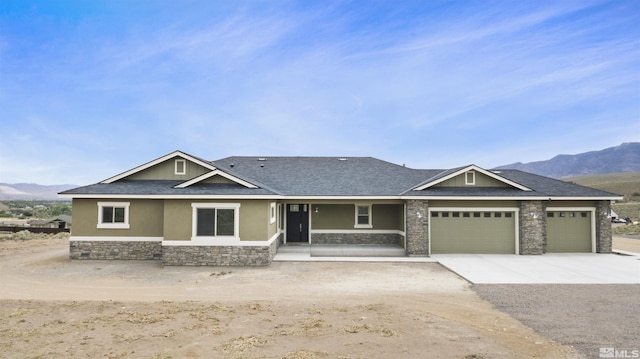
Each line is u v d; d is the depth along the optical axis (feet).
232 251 49.96
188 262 49.85
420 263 51.80
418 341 22.91
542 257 55.42
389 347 21.98
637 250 64.23
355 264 51.08
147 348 21.91
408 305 31.50
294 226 65.67
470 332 24.57
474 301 32.81
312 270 47.14
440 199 57.41
